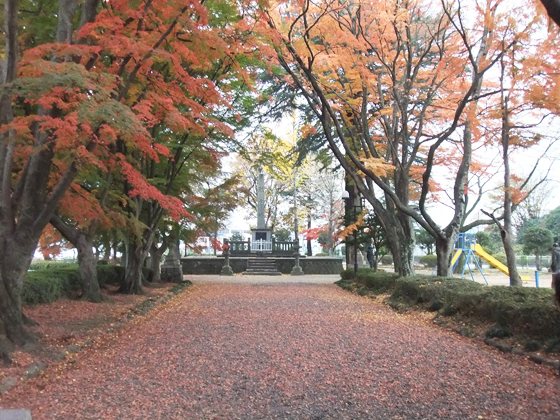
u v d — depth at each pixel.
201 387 5.45
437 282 11.78
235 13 11.60
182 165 16.80
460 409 4.68
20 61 6.80
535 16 9.88
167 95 9.39
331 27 12.57
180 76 8.98
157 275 21.56
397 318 10.87
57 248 14.41
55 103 6.78
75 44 7.26
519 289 8.62
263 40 10.50
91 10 7.77
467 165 13.68
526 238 30.44
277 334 8.74
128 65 8.84
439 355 6.96
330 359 6.74
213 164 16.25
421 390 5.29
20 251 7.16
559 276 5.38
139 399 5.03
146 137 7.96
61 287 12.67
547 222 38.22
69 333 8.37
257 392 5.28
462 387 5.38
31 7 10.02
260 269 32.16
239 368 6.28
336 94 14.22
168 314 11.75
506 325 7.95
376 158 13.95
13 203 7.33
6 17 6.56
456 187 13.84
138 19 8.01
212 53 9.03
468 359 6.69
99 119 6.46
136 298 14.59
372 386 5.46
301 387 5.45
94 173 11.41
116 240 16.25
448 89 14.41
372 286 16.97
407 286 12.93
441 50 13.05
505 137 11.07
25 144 7.27
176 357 6.91
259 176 37.44
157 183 15.17
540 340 7.07
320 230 47.41
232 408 4.78
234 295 16.56
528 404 4.78
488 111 13.09
